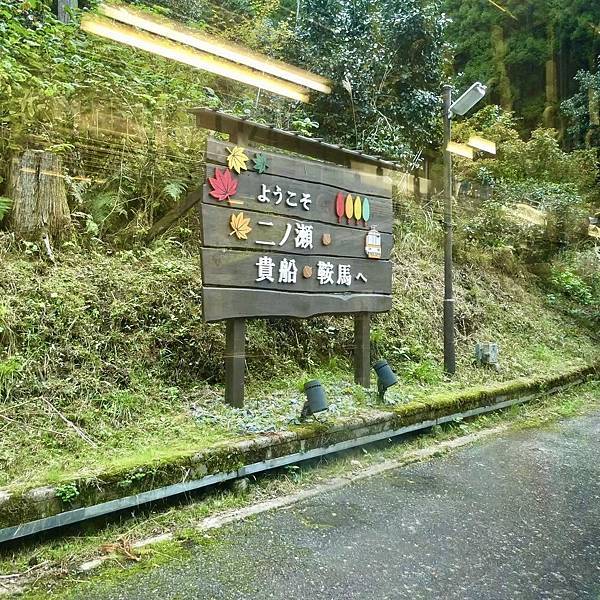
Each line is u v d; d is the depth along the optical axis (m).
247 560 2.46
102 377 3.66
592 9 11.96
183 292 4.56
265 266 3.99
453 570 2.43
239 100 6.50
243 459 3.19
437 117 7.95
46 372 3.47
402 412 4.27
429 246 8.02
